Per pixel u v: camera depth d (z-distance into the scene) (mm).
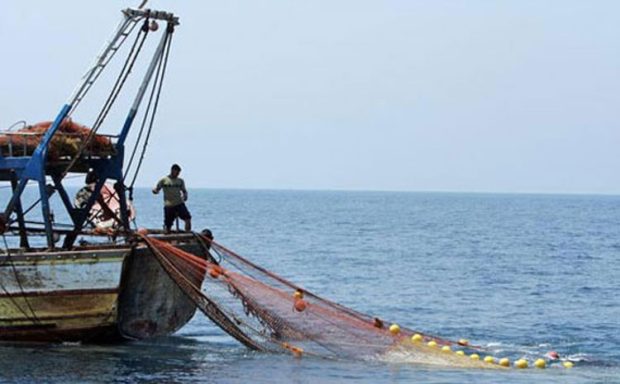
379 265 90500
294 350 38750
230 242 122500
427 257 103125
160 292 39750
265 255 100312
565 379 35562
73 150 39719
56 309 37750
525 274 83562
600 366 38688
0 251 37719
